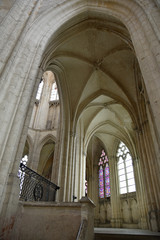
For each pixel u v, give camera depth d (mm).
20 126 4789
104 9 8000
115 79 15156
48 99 24141
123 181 21766
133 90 14930
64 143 13750
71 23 9594
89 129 20031
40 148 19703
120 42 12422
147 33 5711
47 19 7164
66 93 15219
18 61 5402
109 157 24000
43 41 6488
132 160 19766
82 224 4434
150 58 5305
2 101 4578
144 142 12773
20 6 6586
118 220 19609
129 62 13820
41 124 21578
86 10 8469
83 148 18234
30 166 18266
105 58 13898
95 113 19047
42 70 8859
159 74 4859
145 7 6297
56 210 5160
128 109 15453
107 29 10422
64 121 14641
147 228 15391
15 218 4930
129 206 19703
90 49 13375
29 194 7266
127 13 7066
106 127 21828
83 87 15305
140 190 17766
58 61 13375
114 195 21312
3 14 6168
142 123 13406
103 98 17594
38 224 5043
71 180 12734
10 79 4965
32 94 7629
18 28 5973
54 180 12047
